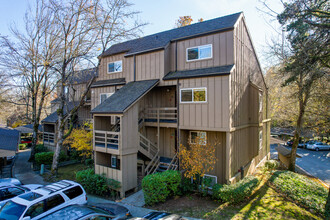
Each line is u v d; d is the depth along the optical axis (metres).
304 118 15.27
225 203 9.91
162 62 13.51
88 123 17.86
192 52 13.27
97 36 15.30
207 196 10.73
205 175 12.38
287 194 10.91
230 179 11.11
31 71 19.08
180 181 11.02
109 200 10.43
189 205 9.70
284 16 10.48
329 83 12.10
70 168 17.20
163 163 13.34
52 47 16.67
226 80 11.01
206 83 11.67
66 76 16.58
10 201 7.28
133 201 10.22
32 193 7.70
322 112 12.78
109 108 11.82
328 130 13.83
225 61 12.06
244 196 9.88
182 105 12.54
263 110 18.50
